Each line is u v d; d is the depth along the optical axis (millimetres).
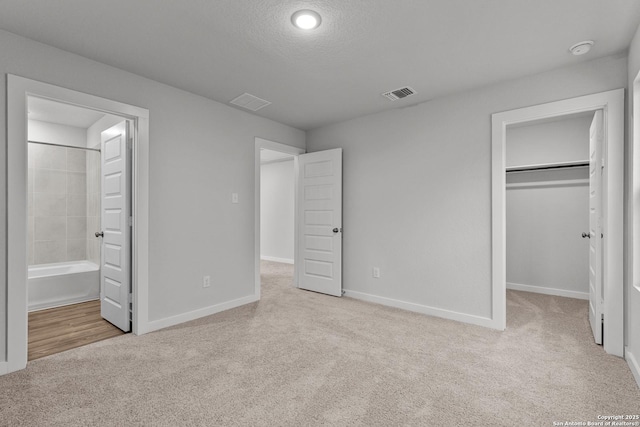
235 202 3715
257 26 2121
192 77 2908
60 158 4520
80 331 2986
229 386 2031
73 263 4602
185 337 2820
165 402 1858
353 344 2680
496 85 3033
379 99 3436
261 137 4035
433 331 2967
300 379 2115
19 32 2184
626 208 2389
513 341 2732
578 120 4074
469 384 2049
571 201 4250
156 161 2996
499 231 3023
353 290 4141
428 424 1668
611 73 2486
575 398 1886
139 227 2869
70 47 2381
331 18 2033
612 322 2439
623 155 2404
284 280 5254
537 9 1936
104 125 4156
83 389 1989
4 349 2168
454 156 3301
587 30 2156
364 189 4020
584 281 4156
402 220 3688
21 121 2207
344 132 4227
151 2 1877
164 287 3066
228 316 3381
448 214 3348
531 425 1654
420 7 1922
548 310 3611
